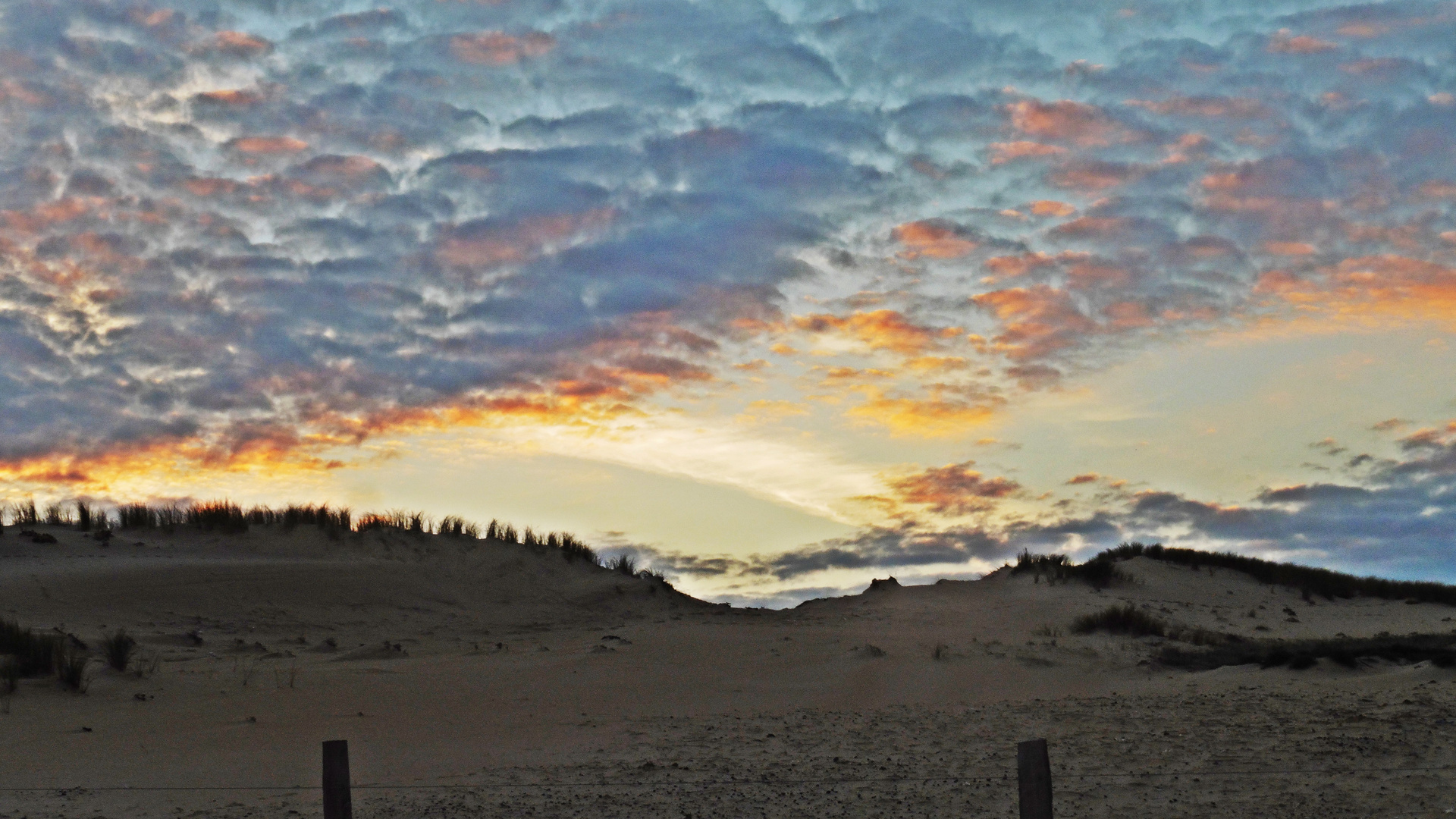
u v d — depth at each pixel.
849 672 18.42
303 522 29.03
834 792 10.80
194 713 14.12
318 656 18.66
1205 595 29.30
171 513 28.55
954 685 17.47
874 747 12.91
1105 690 16.80
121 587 21.88
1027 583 29.19
